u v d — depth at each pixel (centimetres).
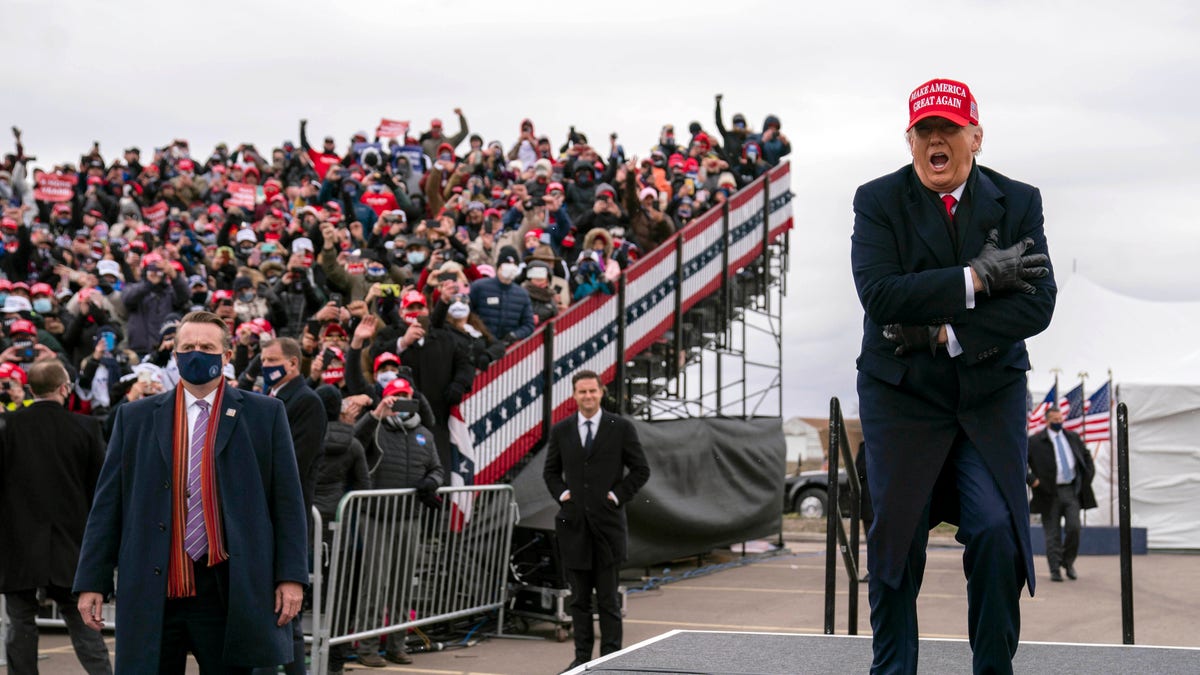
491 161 2003
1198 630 1027
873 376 355
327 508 832
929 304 335
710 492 1441
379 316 1177
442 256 1253
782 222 1825
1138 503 1816
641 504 1292
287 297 1341
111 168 2108
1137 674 405
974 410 344
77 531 714
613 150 2141
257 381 1002
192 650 469
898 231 351
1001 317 335
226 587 460
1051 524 1384
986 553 333
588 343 1284
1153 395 1820
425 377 1015
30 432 712
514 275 1176
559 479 842
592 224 1595
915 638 358
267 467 474
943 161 346
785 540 1911
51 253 1689
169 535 456
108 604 981
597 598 820
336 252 1368
